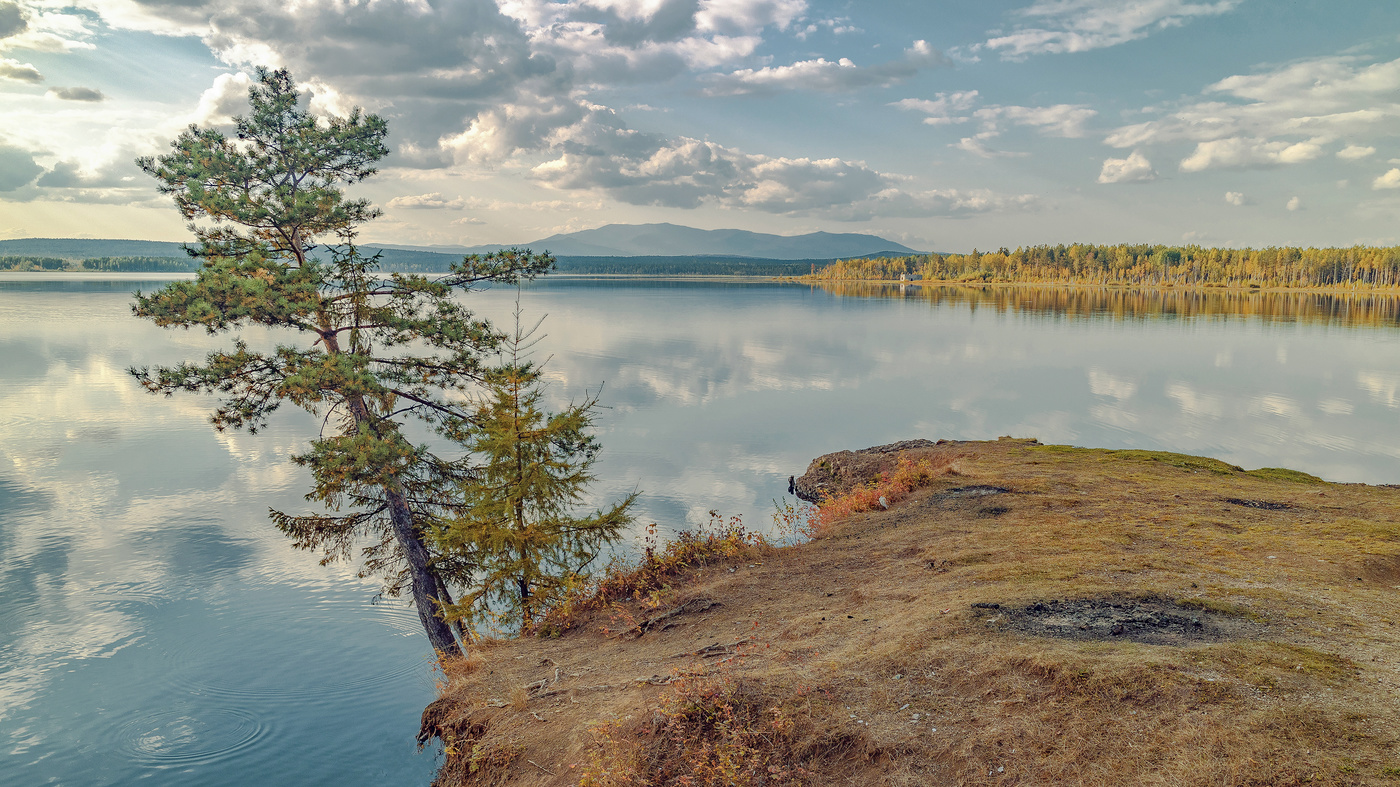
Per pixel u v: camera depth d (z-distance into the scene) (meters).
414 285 18.91
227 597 23.59
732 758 6.73
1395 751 5.27
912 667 7.73
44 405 57.97
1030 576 10.67
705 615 11.77
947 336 104.69
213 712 16.64
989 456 26.91
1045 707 6.56
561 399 57.66
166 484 36.81
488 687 10.58
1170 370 70.31
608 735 7.50
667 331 114.31
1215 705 6.17
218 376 17.06
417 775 13.89
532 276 20.09
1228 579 10.09
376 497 18.23
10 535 29.36
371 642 20.38
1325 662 6.87
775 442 43.88
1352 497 16.84
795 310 162.88
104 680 18.28
